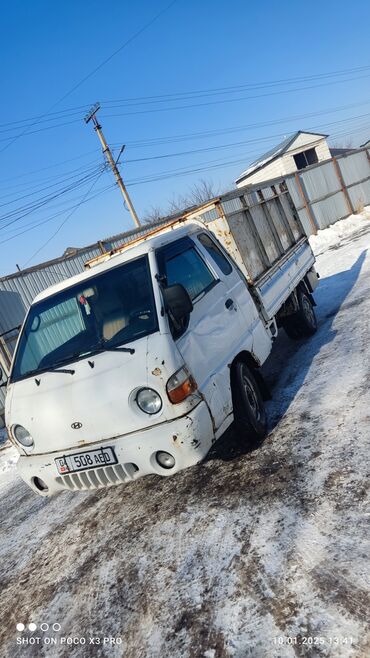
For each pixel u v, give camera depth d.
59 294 4.34
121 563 3.42
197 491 3.95
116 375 3.45
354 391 4.57
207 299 4.24
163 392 3.31
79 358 3.73
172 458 3.36
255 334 4.71
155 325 3.57
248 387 4.37
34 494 5.67
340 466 3.45
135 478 3.45
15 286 13.50
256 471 3.85
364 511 2.89
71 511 4.66
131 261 4.10
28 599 3.48
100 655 2.67
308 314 7.13
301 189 22.58
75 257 15.02
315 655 2.12
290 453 3.91
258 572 2.76
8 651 3.02
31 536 4.48
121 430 3.41
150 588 3.03
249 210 6.04
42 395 3.72
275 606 2.48
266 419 4.55
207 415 3.46
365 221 21.98
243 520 3.30
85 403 3.48
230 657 2.29
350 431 3.87
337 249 16.17
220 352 4.00
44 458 3.70
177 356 3.43
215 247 4.99
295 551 2.80
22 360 4.20
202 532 3.36
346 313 7.59
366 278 9.55
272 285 5.80
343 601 2.34
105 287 4.06
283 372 5.99
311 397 4.85
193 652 2.41
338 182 24.53
